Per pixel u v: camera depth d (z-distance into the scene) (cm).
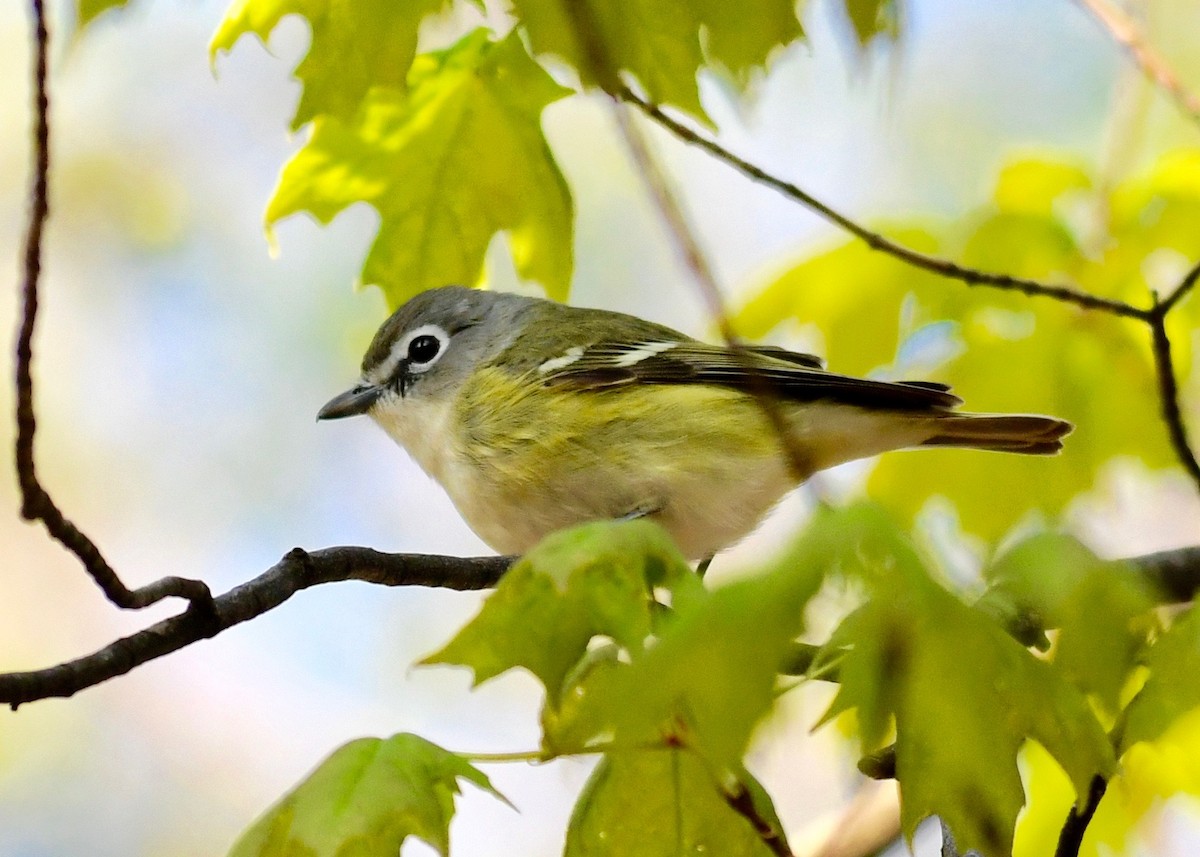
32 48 589
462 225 937
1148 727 502
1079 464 1037
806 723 1019
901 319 1027
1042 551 530
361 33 754
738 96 699
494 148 920
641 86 722
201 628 647
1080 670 516
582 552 498
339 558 728
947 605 443
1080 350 1023
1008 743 443
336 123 905
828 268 1020
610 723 419
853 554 427
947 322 1027
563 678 514
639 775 602
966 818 441
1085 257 1004
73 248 1742
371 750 550
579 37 662
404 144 916
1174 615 546
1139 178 1006
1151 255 1001
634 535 509
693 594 492
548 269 946
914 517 1045
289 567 700
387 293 947
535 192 932
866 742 449
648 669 415
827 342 1036
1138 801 768
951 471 1044
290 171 922
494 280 1530
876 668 440
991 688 445
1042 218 1003
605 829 606
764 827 543
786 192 789
